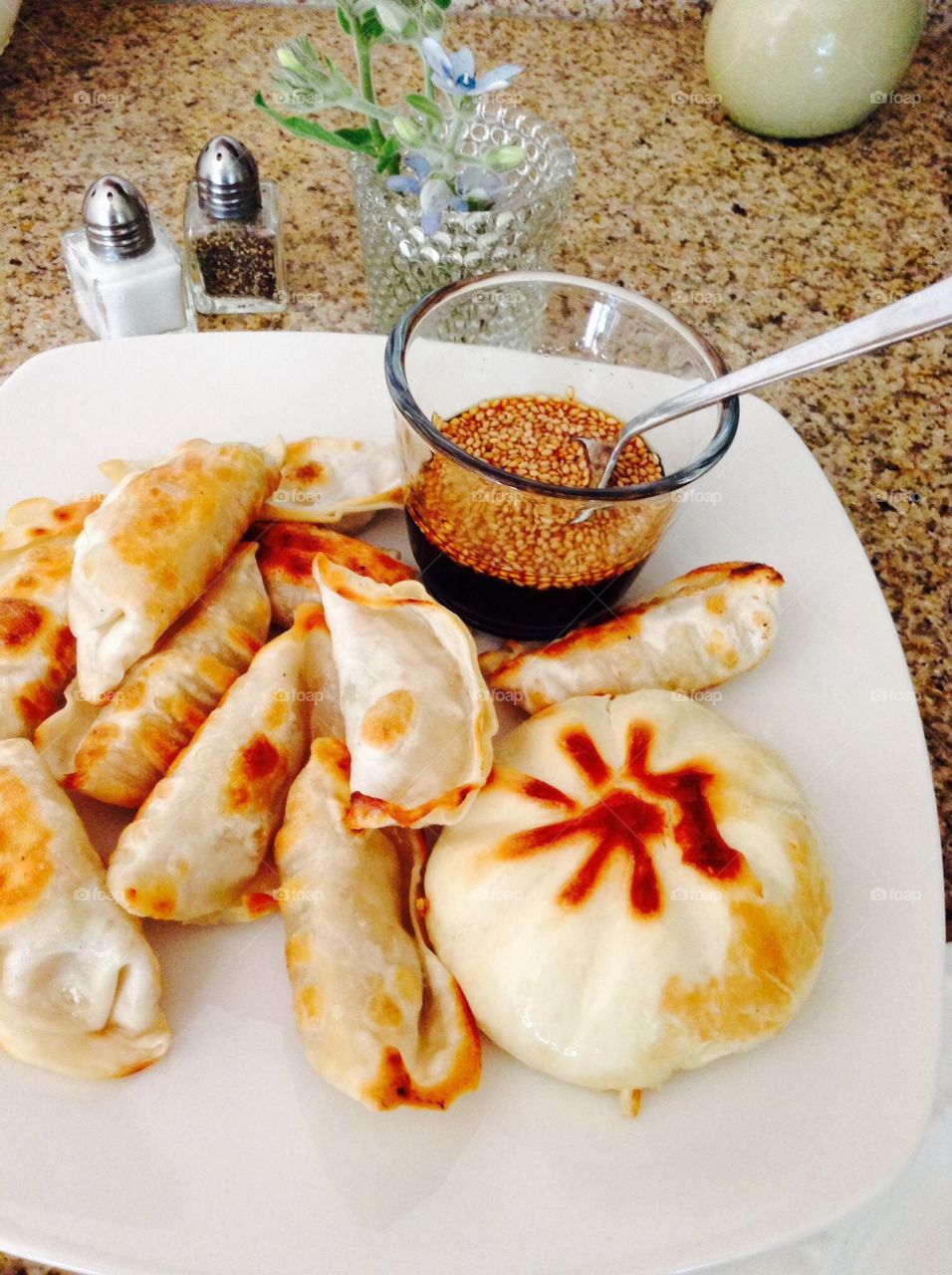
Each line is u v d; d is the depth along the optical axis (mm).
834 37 471
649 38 576
